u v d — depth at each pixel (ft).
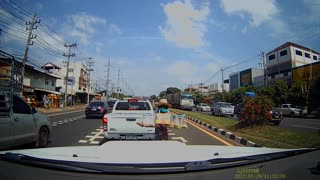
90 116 80.12
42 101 141.08
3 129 23.89
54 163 7.36
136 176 6.93
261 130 43.47
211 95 300.40
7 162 8.09
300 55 163.12
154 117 30.86
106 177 6.91
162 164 7.16
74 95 229.25
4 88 25.12
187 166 7.20
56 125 56.75
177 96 181.68
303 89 117.08
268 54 181.27
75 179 6.96
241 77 218.38
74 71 258.98
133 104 37.81
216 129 49.01
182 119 56.39
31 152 9.50
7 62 31.55
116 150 8.34
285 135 38.14
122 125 30.45
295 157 10.36
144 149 8.48
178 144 9.29
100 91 388.57
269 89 135.03
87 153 9.05
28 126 27.66
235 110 92.38
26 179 7.12
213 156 8.40
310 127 58.85
